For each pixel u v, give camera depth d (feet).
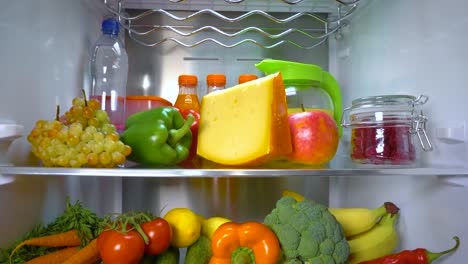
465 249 1.96
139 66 3.54
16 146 2.14
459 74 2.02
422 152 2.39
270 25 3.59
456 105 2.04
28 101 2.21
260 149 2.38
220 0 3.34
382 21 2.82
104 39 3.03
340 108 3.10
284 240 2.17
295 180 3.58
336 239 2.19
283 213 2.26
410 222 2.50
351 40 3.37
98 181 3.22
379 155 2.34
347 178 3.41
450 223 2.08
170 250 2.48
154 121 2.65
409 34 2.47
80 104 2.42
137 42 3.50
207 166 2.70
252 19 3.59
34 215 2.32
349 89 3.41
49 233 2.33
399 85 2.60
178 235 2.45
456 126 2.04
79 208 2.44
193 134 3.01
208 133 2.70
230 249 2.22
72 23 2.79
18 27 2.10
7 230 2.06
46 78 2.42
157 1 3.35
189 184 3.52
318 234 2.15
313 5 3.38
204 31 3.58
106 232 2.23
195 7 3.48
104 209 3.33
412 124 2.27
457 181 1.98
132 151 2.63
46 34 2.42
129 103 3.15
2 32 1.95
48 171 2.00
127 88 3.53
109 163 2.26
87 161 2.22
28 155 2.28
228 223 2.31
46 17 2.41
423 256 2.16
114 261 2.11
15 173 1.98
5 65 1.98
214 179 3.53
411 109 2.33
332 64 3.66
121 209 3.52
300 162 2.66
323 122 2.61
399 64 2.59
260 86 2.48
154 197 3.51
